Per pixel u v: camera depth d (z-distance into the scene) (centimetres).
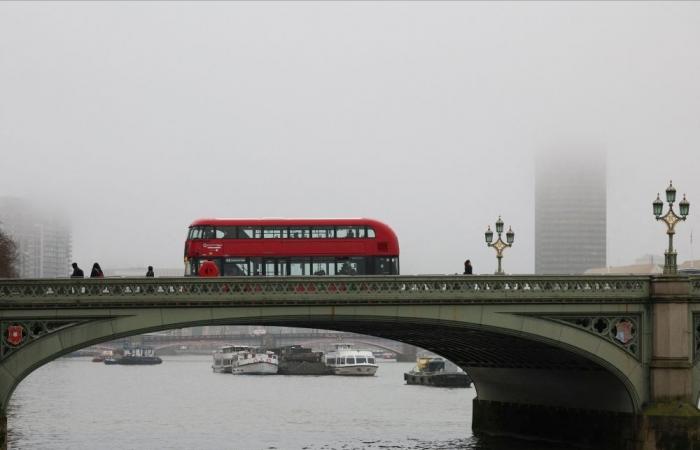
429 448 10331
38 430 12681
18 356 7781
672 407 8644
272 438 11812
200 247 9581
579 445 9888
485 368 11212
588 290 8625
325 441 11381
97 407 16550
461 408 16000
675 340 8694
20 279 7819
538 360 9794
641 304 8738
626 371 8725
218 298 8062
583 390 9731
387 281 8331
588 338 8662
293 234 9681
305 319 8225
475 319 8462
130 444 11212
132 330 7950
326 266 9669
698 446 8575
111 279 7919
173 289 8012
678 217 8781
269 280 8156
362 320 8312
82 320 7888
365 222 9762
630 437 8900
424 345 10756
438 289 8406
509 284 8512
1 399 7731
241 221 9650
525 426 10962
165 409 16212
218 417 14725
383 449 10475
